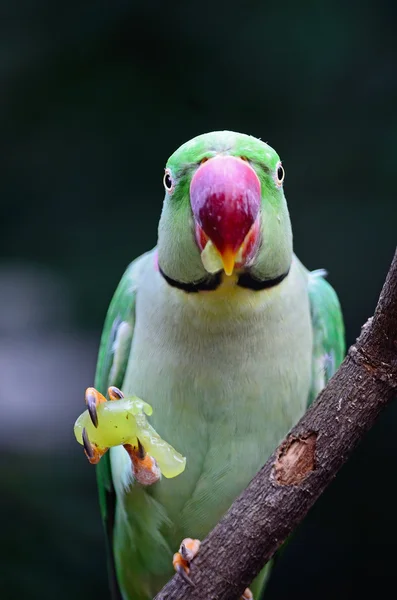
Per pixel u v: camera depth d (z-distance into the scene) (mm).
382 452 10172
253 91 11914
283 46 11867
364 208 11602
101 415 4621
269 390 5465
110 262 11938
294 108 11883
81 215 12188
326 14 11812
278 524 4582
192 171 4914
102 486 6609
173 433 5578
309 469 4508
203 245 4832
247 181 4770
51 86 12109
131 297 5863
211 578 4715
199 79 11977
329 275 11484
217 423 5520
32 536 8938
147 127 12078
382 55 11750
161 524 5934
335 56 11781
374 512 10047
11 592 8625
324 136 11805
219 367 5375
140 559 6238
